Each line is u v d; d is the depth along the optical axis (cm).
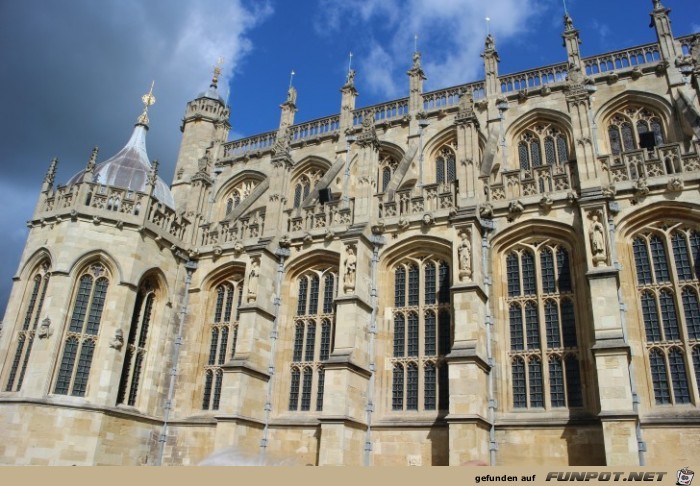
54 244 3403
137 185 3941
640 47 3784
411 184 4038
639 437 2389
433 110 4241
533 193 3134
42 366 3088
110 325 3319
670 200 2755
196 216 4172
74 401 3105
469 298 2794
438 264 3231
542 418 2675
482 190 3259
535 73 4062
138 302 3581
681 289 2659
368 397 3020
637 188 2828
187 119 5259
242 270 3812
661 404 2516
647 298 2717
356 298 3055
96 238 3438
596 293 2583
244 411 3117
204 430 3434
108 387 3191
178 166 5069
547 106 3875
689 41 3662
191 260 3994
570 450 2556
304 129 4869
